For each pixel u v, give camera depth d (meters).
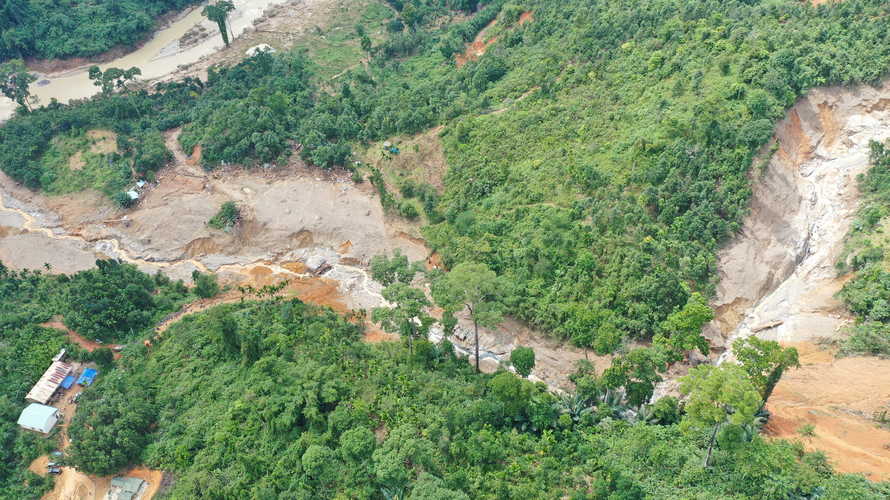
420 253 102.81
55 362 81.19
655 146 93.12
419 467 57.47
